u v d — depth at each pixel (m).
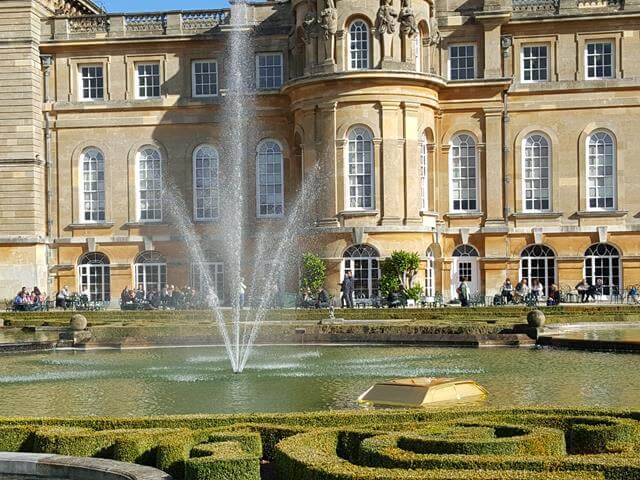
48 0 62.41
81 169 60.41
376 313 43.31
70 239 59.81
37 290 55.88
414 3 54.19
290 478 12.87
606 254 57.22
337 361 29.56
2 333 41.91
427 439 13.50
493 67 57.31
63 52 60.38
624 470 11.65
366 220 52.66
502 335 34.09
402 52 53.38
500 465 12.14
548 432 13.86
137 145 60.03
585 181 57.22
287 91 55.44
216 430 15.16
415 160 53.56
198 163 59.91
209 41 59.56
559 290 54.25
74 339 36.38
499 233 56.94
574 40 57.50
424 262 53.44
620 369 26.11
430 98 55.03
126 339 36.22
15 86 59.09
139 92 60.50
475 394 19.09
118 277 59.84
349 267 53.12
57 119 60.25
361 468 12.05
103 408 20.98
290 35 58.31
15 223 59.09
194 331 38.41
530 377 24.52
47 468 14.14
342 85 52.84
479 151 57.34
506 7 57.12
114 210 60.03
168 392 23.27
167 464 14.09
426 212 55.09
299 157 57.00
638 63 57.06
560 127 57.44
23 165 59.06
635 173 57.00
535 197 57.78
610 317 40.88
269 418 16.44
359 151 53.31
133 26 60.19
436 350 32.91
